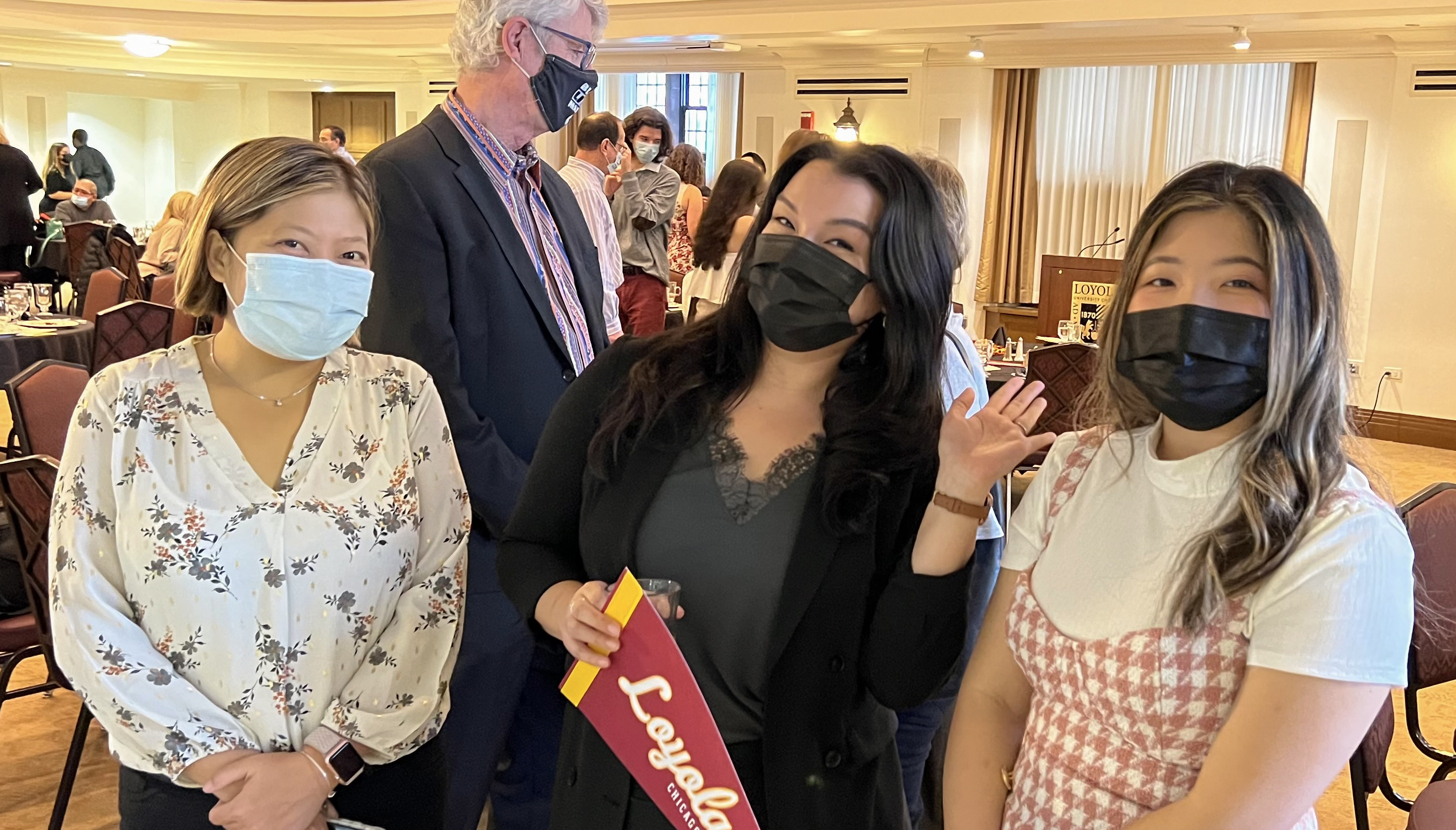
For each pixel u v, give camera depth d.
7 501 2.47
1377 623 1.10
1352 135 8.38
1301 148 8.73
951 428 1.32
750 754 1.43
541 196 2.55
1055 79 9.85
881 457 1.40
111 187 14.61
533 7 2.29
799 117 10.29
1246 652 1.16
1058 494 1.36
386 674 1.66
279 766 1.55
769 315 1.39
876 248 1.37
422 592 1.73
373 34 10.52
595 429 1.58
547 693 2.51
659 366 1.52
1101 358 1.33
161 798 1.56
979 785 1.38
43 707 3.42
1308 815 1.24
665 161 6.08
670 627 1.43
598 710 1.34
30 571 2.52
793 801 1.40
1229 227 1.18
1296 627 1.11
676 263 7.41
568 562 1.60
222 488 1.59
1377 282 8.36
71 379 3.29
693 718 1.30
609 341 3.07
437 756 1.77
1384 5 6.77
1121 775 1.21
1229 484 1.20
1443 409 8.17
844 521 1.38
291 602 1.59
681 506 1.45
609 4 9.30
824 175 1.40
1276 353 1.14
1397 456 7.87
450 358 2.22
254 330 1.58
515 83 2.34
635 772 1.33
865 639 1.42
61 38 11.64
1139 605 1.22
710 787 1.30
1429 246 8.09
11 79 14.05
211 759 1.54
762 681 1.42
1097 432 1.37
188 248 1.63
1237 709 1.13
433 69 12.20
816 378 1.49
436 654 1.73
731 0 8.75
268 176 1.59
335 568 1.61
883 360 1.46
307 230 1.60
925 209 1.40
